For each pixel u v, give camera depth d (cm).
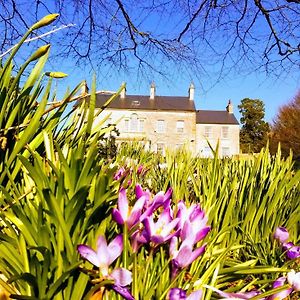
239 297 120
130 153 575
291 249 180
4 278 107
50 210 104
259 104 5850
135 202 124
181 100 4919
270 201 208
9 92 131
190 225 112
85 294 107
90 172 113
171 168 249
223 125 5159
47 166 125
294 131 3781
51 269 104
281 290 124
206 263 140
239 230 200
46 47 125
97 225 117
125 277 102
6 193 108
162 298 109
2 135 131
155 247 114
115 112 4725
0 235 109
